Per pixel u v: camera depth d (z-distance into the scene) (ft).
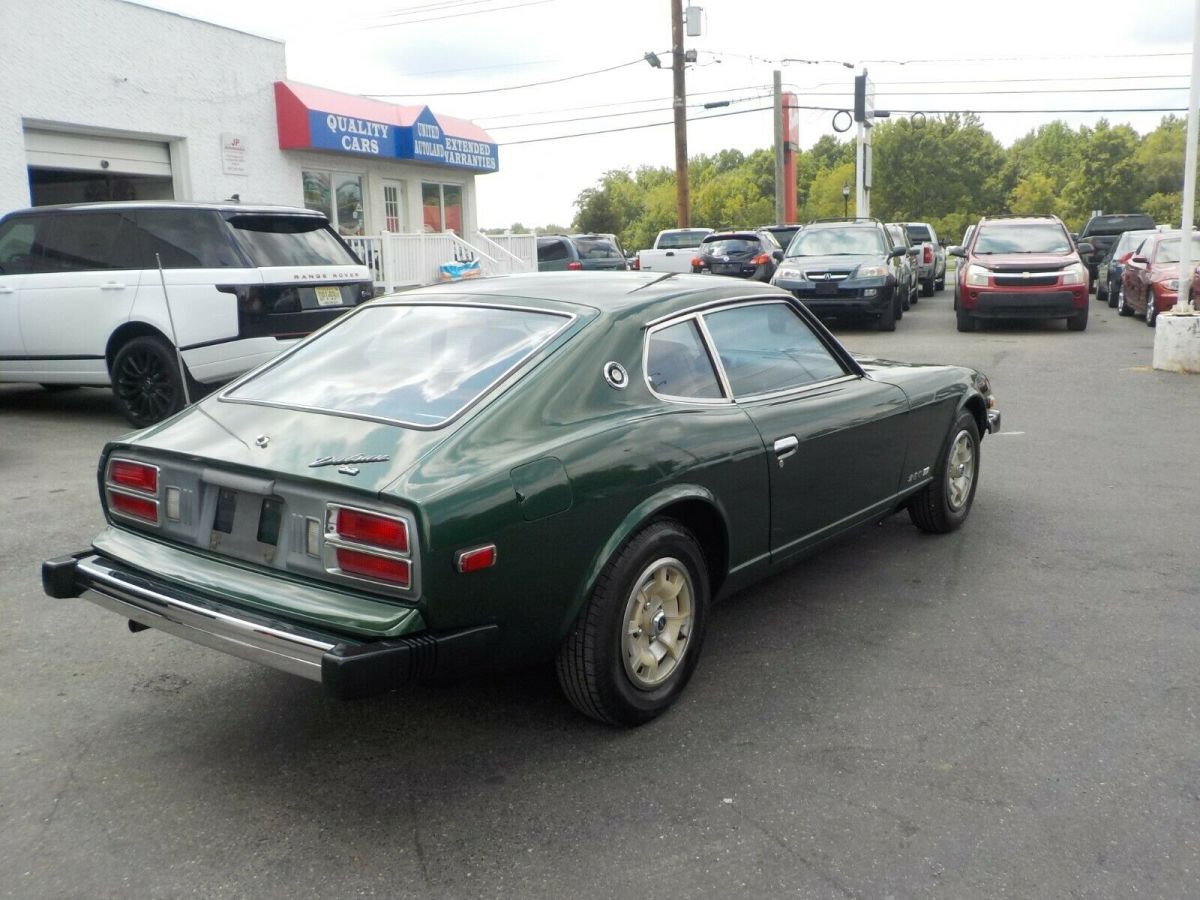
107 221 30.78
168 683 13.61
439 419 11.17
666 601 12.42
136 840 10.09
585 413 11.78
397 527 9.88
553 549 10.89
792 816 10.38
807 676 13.61
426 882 9.41
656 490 11.95
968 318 55.47
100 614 16.02
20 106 43.16
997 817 10.30
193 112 51.47
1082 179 297.53
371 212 65.41
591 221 243.40
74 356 31.07
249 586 10.64
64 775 11.30
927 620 15.48
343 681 9.45
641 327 12.89
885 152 276.00
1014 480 23.70
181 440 11.87
